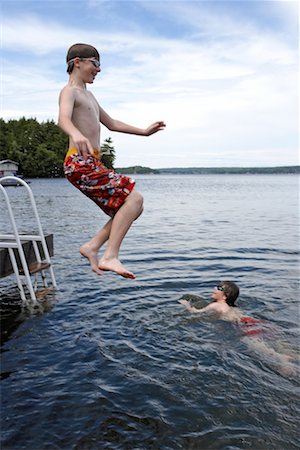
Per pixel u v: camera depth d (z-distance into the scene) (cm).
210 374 431
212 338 526
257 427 346
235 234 1457
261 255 1073
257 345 507
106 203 300
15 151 9531
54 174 9869
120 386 406
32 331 544
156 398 386
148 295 704
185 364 453
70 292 719
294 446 324
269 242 1283
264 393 397
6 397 388
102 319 588
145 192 4862
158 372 434
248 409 371
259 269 911
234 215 2177
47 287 751
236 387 407
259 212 2356
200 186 7031
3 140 9725
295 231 1546
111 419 355
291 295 717
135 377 423
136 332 541
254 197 3866
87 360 461
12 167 7925
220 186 7056
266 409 371
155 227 1648
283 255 1077
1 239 732
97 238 312
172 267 923
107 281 791
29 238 743
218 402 381
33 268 708
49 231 1483
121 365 449
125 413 363
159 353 480
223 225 1720
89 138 304
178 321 581
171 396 389
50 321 580
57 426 345
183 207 2711
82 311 621
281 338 530
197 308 637
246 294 717
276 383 416
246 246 1205
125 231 298
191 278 823
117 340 515
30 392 396
